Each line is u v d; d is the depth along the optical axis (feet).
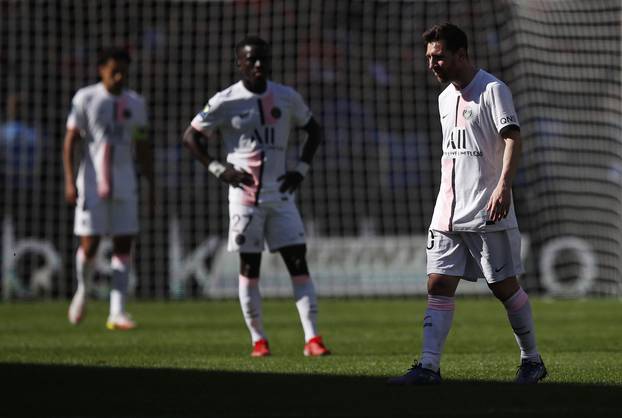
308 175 183.11
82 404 46.44
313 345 75.05
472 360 68.85
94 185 104.53
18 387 53.78
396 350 79.15
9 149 166.20
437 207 55.26
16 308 134.21
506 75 189.47
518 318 55.26
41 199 168.35
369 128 189.88
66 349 80.84
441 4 195.52
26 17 181.78
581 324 105.91
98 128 104.37
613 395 47.98
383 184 186.09
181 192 173.17
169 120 185.37
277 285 150.41
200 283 153.28
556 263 159.12
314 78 191.11
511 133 53.31
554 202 174.19
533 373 55.11
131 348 81.82
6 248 149.69
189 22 189.47
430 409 43.52
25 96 175.11
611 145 175.83
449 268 54.80
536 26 183.42
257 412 43.24
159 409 44.57
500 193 52.60
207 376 58.85
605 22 181.78
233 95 75.36
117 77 104.53
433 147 190.29
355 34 194.70
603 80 179.93
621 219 168.66
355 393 49.88
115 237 105.60
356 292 153.38
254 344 75.41
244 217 75.25
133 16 188.34
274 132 75.77
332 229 182.70
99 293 153.07
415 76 194.29
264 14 192.13
